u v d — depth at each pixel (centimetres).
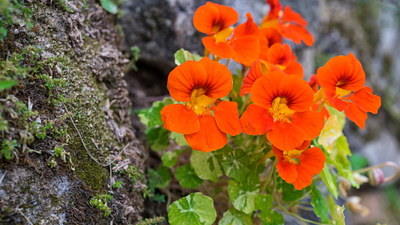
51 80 40
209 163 46
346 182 51
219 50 42
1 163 38
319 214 45
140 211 45
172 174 52
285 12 51
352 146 94
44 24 41
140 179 45
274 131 40
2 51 38
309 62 79
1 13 38
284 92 40
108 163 43
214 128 41
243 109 46
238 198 44
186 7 57
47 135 40
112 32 49
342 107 40
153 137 50
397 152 109
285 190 46
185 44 58
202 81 40
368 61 106
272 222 44
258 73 42
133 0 56
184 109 41
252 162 45
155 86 62
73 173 41
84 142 42
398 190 114
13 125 38
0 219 37
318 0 78
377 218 102
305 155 41
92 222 41
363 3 107
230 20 44
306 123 41
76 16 43
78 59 43
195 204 43
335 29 99
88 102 43
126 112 48
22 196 38
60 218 40
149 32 57
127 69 53
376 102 42
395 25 115
